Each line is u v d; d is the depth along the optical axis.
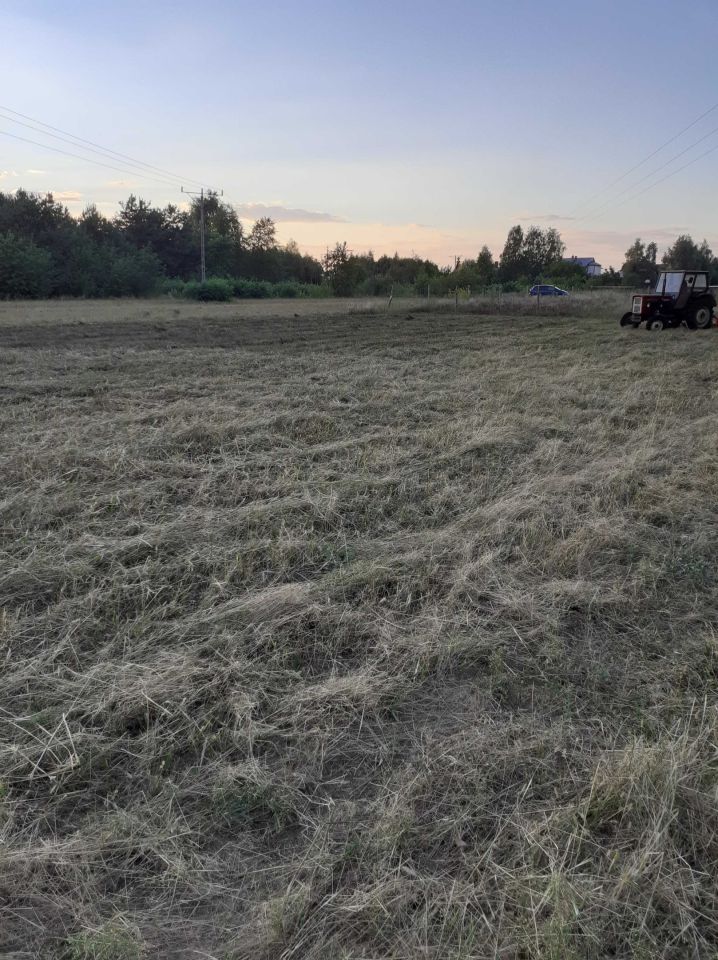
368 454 6.86
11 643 3.40
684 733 2.72
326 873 2.13
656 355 14.91
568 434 7.80
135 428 7.68
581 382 11.08
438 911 2.03
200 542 4.63
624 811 2.34
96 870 2.18
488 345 17.31
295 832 2.36
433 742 2.75
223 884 2.14
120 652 3.37
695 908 2.03
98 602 3.78
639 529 4.95
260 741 2.77
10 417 8.27
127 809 2.42
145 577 4.07
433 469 6.45
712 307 21.59
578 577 4.14
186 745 2.75
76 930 1.99
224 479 6.12
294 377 11.80
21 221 60.25
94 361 13.52
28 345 16.55
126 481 5.95
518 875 2.13
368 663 3.28
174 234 77.94
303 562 4.41
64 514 5.17
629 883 2.06
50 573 4.09
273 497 5.61
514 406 9.22
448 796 2.46
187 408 8.69
